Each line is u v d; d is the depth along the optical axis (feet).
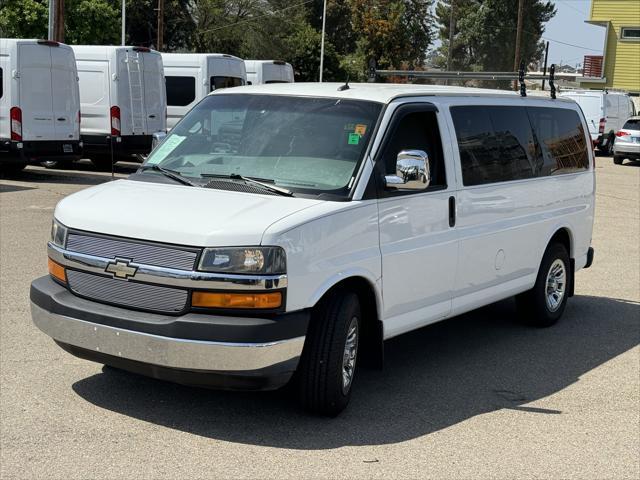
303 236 16.87
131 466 15.53
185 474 15.30
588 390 21.45
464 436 17.92
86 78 63.36
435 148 21.27
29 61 55.11
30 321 24.59
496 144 23.81
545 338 26.37
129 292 16.88
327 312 17.70
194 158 20.20
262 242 16.33
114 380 19.95
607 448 17.70
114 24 129.90
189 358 16.15
